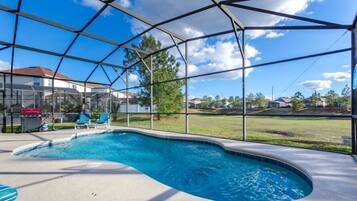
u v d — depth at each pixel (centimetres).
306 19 523
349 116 484
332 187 301
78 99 1723
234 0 551
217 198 365
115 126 1179
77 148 772
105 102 1658
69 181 340
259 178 450
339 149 561
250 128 1177
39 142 698
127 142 876
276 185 412
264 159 504
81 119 1101
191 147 749
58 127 1163
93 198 278
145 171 522
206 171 510
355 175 349
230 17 640
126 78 1158
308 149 541
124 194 290
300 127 1215
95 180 345
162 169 534
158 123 1500
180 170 522
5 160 470
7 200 271
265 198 358
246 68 686
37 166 422
